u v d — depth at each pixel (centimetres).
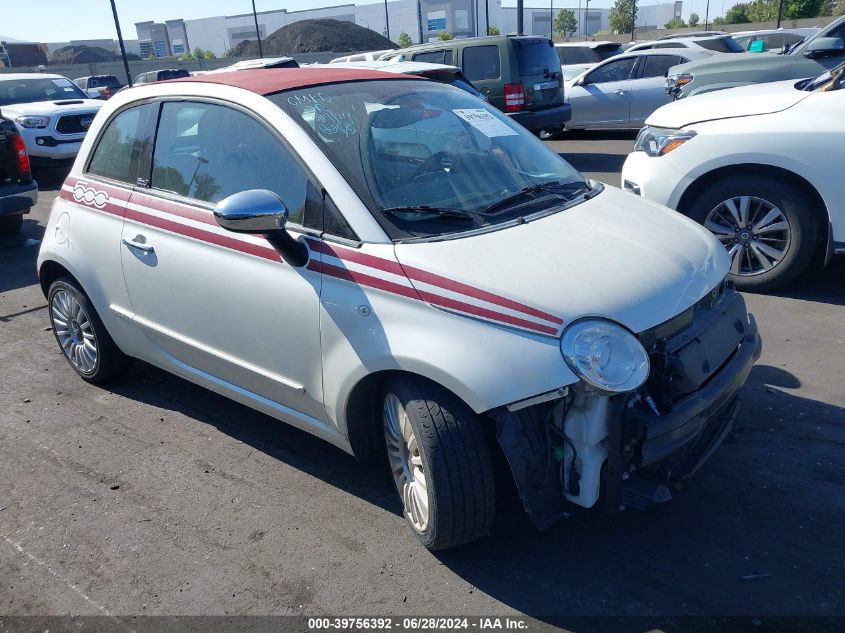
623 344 250
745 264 538
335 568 292
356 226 287
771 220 518
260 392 344
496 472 311
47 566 303
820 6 4484
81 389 459
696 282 288
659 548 292
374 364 277
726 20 5662
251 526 320
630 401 257
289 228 306
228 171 336
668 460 283
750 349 306
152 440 394
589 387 245
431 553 298
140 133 384
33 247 815
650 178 552
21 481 362
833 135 479
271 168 318
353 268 284
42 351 523
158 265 363
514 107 1123
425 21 7094
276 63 583
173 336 370
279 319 311
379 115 335
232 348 340
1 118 750
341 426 304
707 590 270
